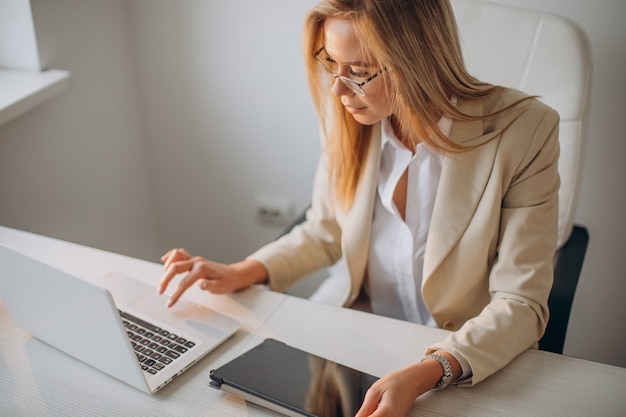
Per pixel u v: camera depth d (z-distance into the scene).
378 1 0.94
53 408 0.87
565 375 0.93
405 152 1.20
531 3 1.48
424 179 1.20
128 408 0.87
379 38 0.96
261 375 0.90
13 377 0.93
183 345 0.98
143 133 2.12
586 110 1.29
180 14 1.88
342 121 1.19
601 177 1.58
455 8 1.34
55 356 0.97
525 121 1.09
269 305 1.10
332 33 1.00
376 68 1.01
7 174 1.58
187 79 1.97
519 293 1.04
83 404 0.87
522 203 1.10
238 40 1.84
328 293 1.44
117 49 1.92
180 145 2.09
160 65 1.98
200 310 1.07
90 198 1.91
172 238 2.29
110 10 1.85
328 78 1.16
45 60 1.63
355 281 1.32
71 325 0.91
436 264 1.14
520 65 1.31
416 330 1.02
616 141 1.53
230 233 2.18
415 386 0.86
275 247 1.35
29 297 0.93
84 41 1.77
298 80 1.81
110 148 1.96
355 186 1.26
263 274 1.27
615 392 0.89
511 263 1.07
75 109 1.78
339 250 1.40
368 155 1.23
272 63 1.83
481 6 1.33
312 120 1.85
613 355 1.77
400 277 1.30
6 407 0.87
